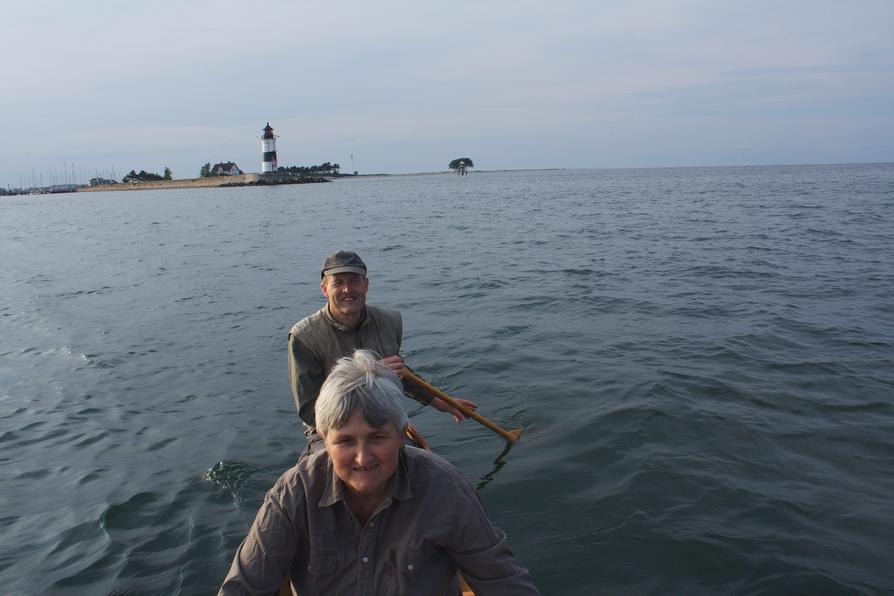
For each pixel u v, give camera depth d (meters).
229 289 11.24
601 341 7.07
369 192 70.50
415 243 17.73
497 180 119.19
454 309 8.97
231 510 3.96
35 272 14.48
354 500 1.91
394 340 3.71
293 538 1.90
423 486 1.89
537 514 3.75
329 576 1.90
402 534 1.87
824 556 3.24
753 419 4.87
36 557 3.55
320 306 9.52
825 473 4.07
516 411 5.26
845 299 8.92
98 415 5.59
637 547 3.38
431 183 111.38
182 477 4.39
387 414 1.76
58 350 7.62
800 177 79.62
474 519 1.90
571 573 3.22
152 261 15.66
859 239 15.67
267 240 20.08
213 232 23.75
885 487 3.90
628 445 4.49
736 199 34.84
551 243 16.62
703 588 3.07
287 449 4.79
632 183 74.12
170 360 7.07
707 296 9.30
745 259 12.86
